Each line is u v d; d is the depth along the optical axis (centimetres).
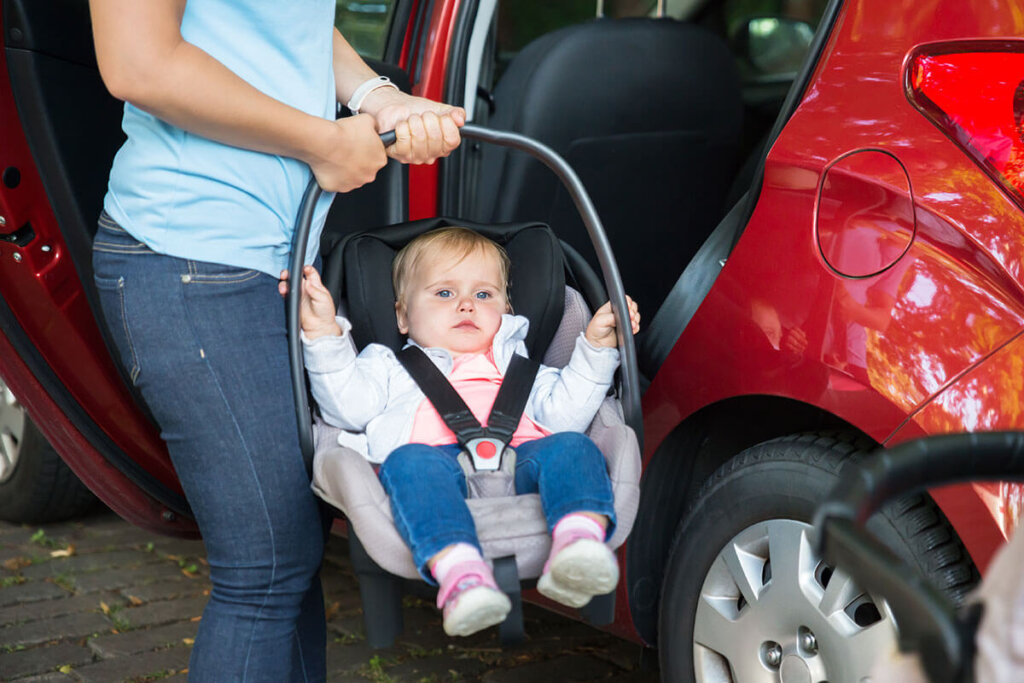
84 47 246
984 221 171
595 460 186
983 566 167
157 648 297
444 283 229
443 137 191
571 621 329
